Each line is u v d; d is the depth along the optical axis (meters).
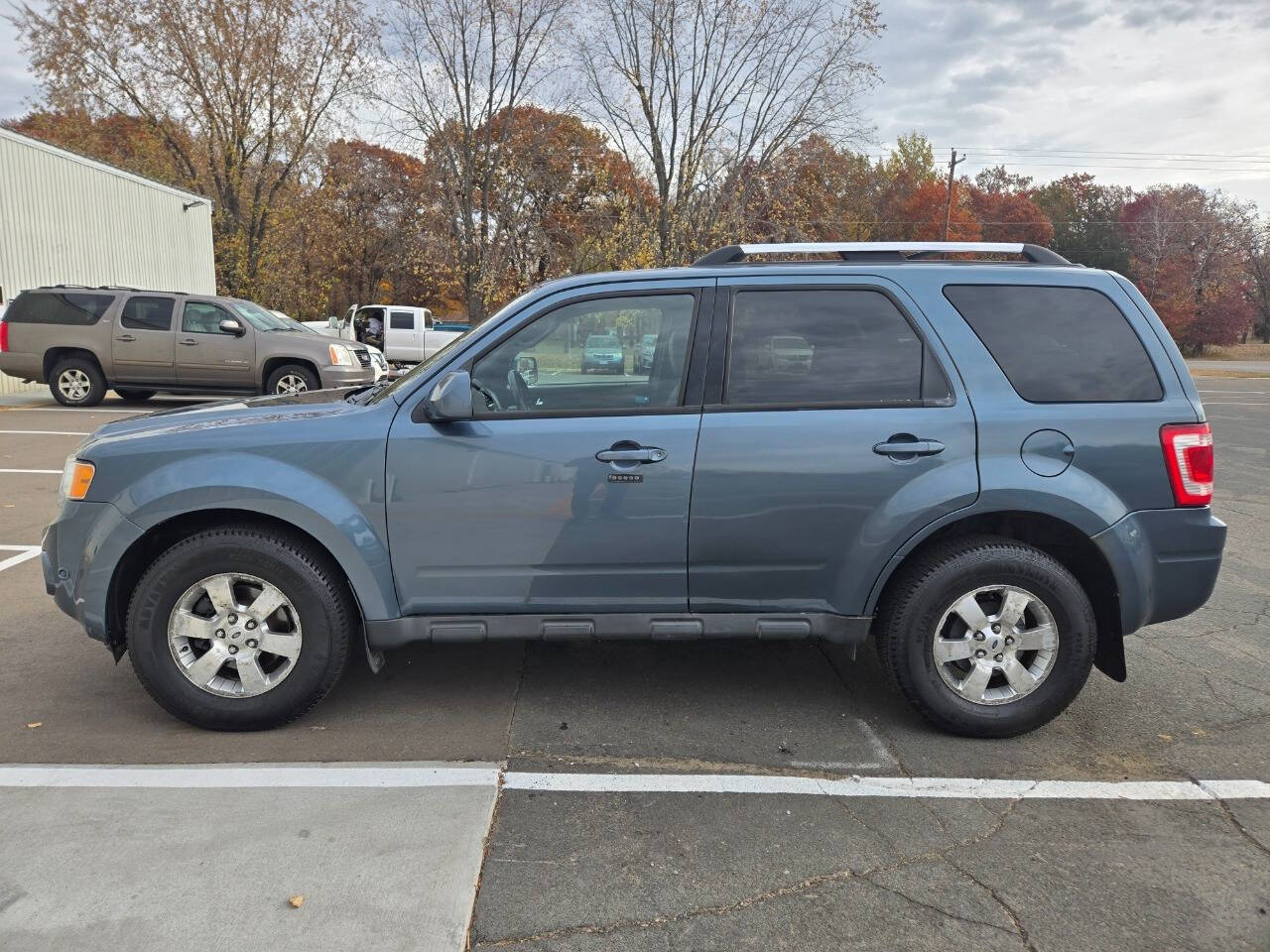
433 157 33.50
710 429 3.40
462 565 3.45
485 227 33.31
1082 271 3.60
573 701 3.86
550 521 3.41
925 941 2.35
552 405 3.52
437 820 2.86
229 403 4.11
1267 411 19.00
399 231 51.62
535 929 2.37
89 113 30.86
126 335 13.78
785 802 3.04
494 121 33.91
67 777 3.10
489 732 3.54
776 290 3.53
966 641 3.48
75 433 11.32
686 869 2.65
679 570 3.47
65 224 17.78
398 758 3.30
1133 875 2.66
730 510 3.41
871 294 3.53
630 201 32.91
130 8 29.36
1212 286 65.19
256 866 2.60
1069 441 3.41
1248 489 9.62
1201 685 4.16
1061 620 3.43
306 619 3.41
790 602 3.52
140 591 3.37
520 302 3.57
